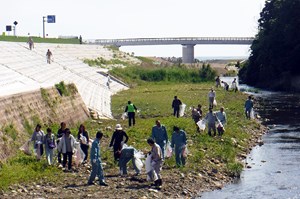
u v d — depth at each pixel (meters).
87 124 44.00
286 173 28.08
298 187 25.14
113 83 90.62
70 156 26.75
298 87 92.81
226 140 35.62
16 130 30.53
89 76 84.50
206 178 26.09
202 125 37.88
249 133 41.34
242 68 124.88
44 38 133.75
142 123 42.84
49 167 26.55
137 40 188.38
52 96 41.16
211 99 54.84
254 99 74.50
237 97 71.31
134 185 23.86
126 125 42.62
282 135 41.34
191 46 197.50
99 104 57.25
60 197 21.55
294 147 35.88
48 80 57.25
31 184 23.53
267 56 103.50
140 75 107.00
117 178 25.08
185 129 39.41
